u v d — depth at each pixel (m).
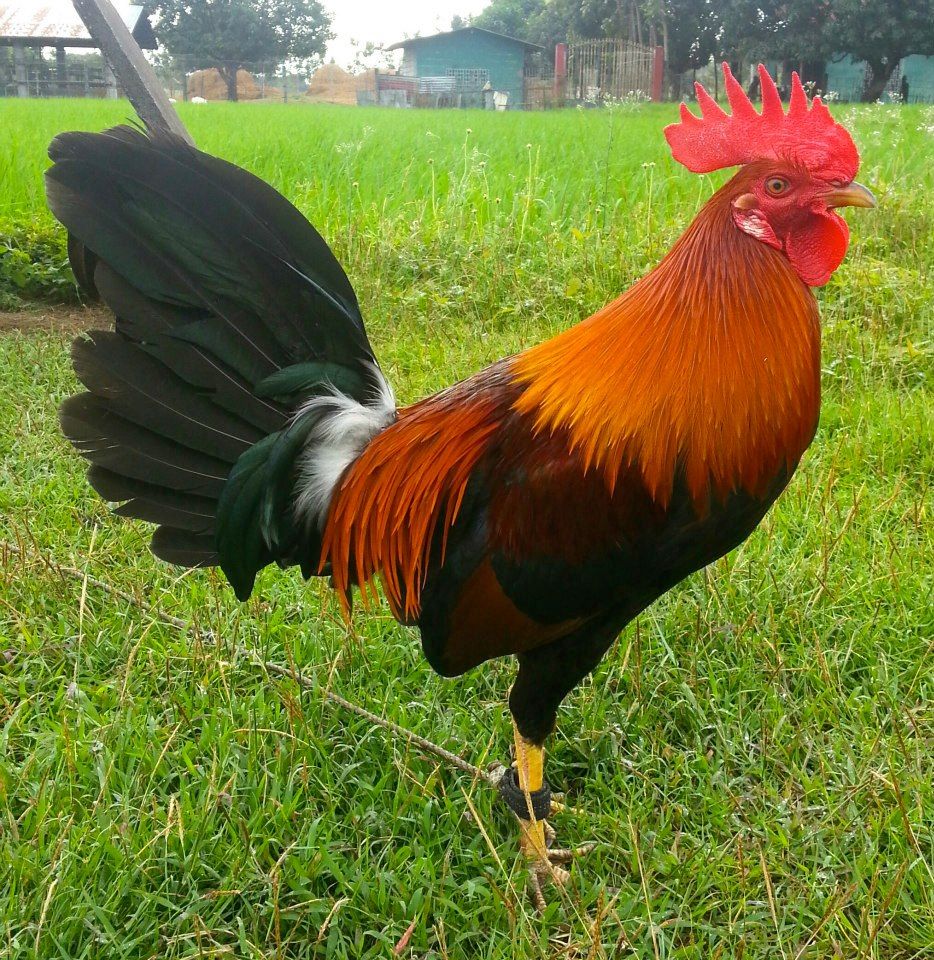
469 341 1.50
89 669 0.85
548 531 0.62
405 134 3.59
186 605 0.93
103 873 0.66
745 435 0.60
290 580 0.98
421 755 0.78
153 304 0.68
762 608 0.91
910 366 1.42
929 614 0.90
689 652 0.87
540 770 0.71
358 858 0.69
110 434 0.71
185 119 4.54
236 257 0.69
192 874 0.67
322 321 0.71
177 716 0.79
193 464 0.72
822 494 1.05
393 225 1.93
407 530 0.70
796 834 0.71
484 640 0.67
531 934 0.64
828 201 0.59
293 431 0.71
